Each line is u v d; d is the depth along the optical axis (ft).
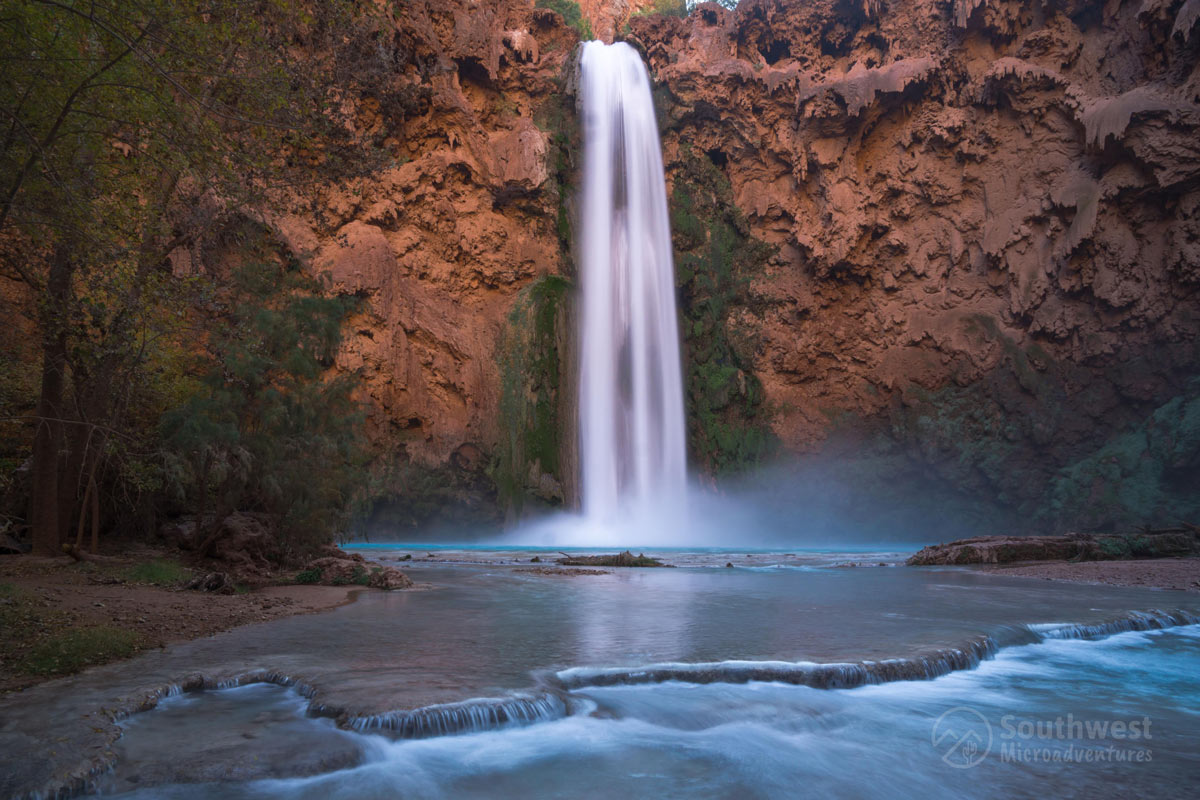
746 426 188.55
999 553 85.76
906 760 19.83
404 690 22.34
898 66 169.58
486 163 178.09
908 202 179.63
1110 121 149.18
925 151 177.06
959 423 170.40
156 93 33.19
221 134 38.09
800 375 191.42
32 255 44.04
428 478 161.68
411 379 164.45
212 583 47.50
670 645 30.55
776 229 193.47
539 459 166.91
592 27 247.50
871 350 185.16
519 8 190.90
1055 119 163.32
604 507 173.47
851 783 18.20
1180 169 143.13
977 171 174.09
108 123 34.94
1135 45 155.74
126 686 22.85
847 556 109.70
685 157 194.29
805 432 187.62
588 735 21.06
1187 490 140.97
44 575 47.32
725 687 25.67
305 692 23.04
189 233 49.34
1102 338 156.76
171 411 55.52
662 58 195.72
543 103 187.83
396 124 164.25
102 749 17.43
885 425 181.68
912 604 45.68
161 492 75.56
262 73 39.45
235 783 16.60
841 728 22.61
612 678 25.45
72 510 62.13
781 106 183.73
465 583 59.98
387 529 156.97
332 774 17.46
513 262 180.75
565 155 186.09
